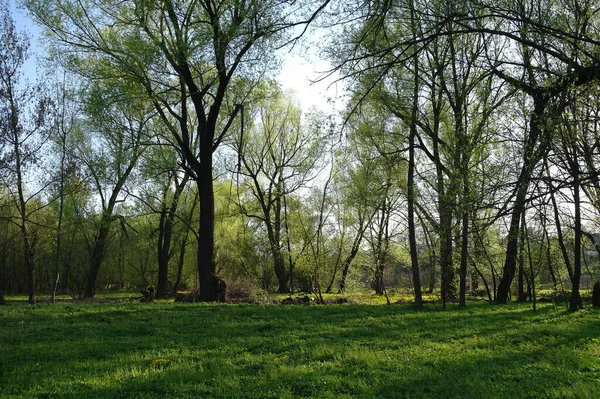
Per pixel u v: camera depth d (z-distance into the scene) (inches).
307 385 290.8
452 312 735.7
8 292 1952.5
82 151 1172.5
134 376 310.5
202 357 372.8
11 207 1395.2
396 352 391.9
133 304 782.5
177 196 1444.4
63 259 1638.8
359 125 915.4
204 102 903.7
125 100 780.6
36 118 999.6
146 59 755.4
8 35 967.6
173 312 650.2
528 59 414.6
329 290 1406.3
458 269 912.3
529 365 340.2
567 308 720.3
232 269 1643.7
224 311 671.1
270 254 1519.4
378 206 1106.7
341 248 1342.3
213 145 905.5
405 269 1136.8
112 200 1264.8
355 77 337.1
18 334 467.2
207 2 731.4
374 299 1177.4
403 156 1030.4
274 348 409.4
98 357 372.5
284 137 1668.3
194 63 794.8
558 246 810.2
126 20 791.7
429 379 303.9
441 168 815.7
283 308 740.0
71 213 1282.0
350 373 320.8
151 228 1653.5
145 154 1061.1
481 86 520.1
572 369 327.0
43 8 770.2
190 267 1914.4
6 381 300.8
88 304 781.9
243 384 294.0
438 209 706.8
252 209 1696.6
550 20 433.7
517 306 849.5
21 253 1705.2
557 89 359.9
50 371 324.8
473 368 335.0
